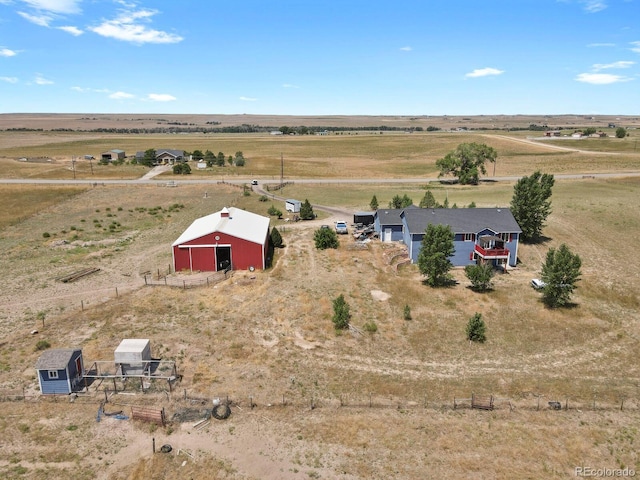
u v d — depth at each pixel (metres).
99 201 89.56
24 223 73.44
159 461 23.02
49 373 27.98
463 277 51.28
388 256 55.78
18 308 41.12
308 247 59.97
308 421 26.22
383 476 22.27
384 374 31.48
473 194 94.19
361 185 108.88
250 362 32.41
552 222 70.56
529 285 49.09
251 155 179.00
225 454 23.61
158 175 124.12
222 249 54.16
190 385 29.52
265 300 42.75
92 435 24.89
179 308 41.12
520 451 23.92
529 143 190.12
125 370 30.20
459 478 22.11
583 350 35.84
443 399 28.52
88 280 48.22
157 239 64.56
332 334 36.84
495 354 34.75
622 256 58.31
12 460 22.94
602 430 25.83
